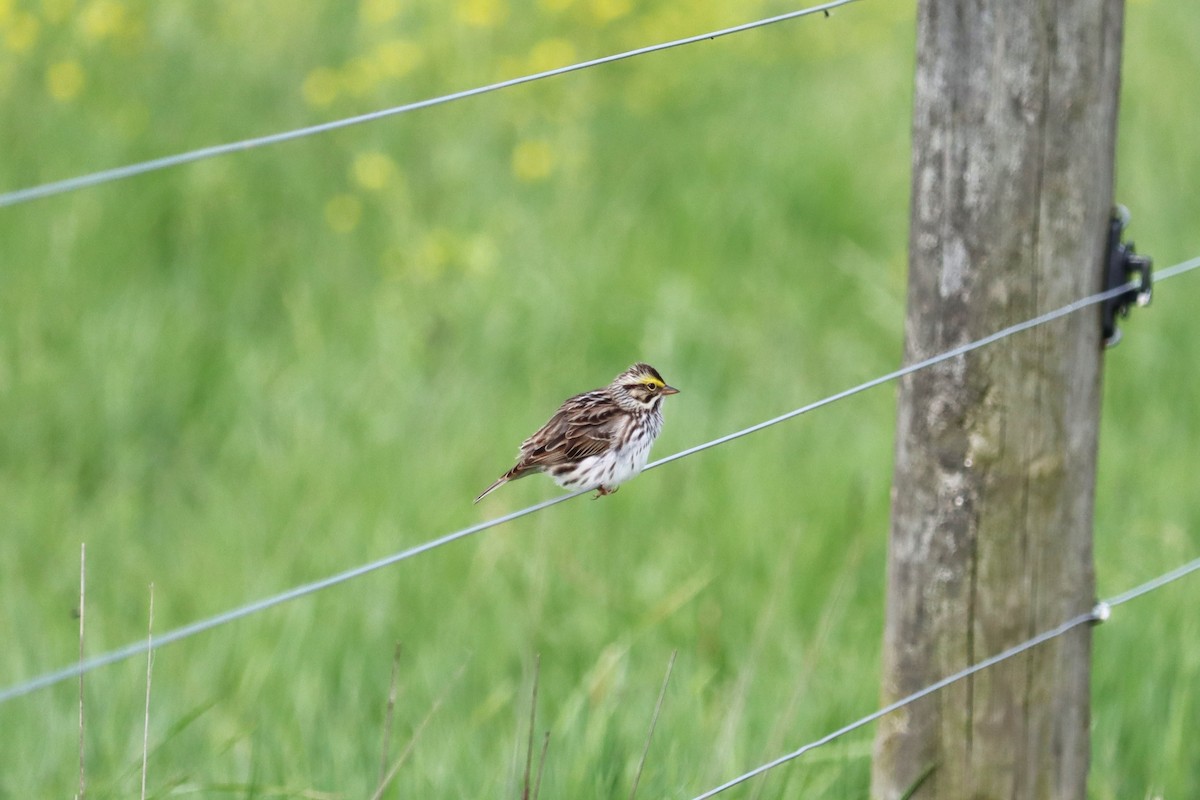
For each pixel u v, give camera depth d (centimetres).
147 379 1424
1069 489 723
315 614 1112
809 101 1973
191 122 1780
